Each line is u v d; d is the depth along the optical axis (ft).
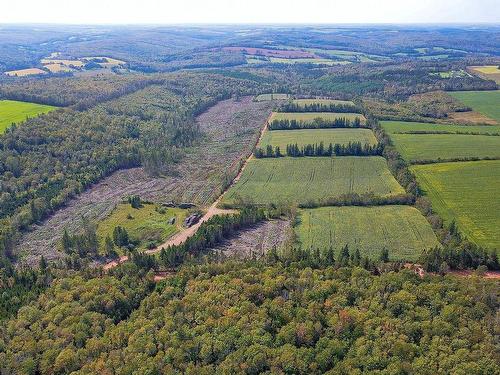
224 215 487.20
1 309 320.70
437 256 375.66
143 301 319.27
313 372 248.73
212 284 322.14
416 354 253.03
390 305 290.15
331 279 324.19
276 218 497.87
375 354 252.21
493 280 338.13
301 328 271.08
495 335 264.31
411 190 518.78
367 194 518.37
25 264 408.87
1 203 504.02
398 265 364.79
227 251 426.10
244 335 267.80
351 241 433.89
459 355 247.29
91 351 270.87
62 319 298.76
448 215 475.31
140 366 253.65
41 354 272.72
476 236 433.07
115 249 443.73
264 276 325.62
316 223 473.26
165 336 272.51
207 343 265.13
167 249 403.75
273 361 252.01
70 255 426.92
